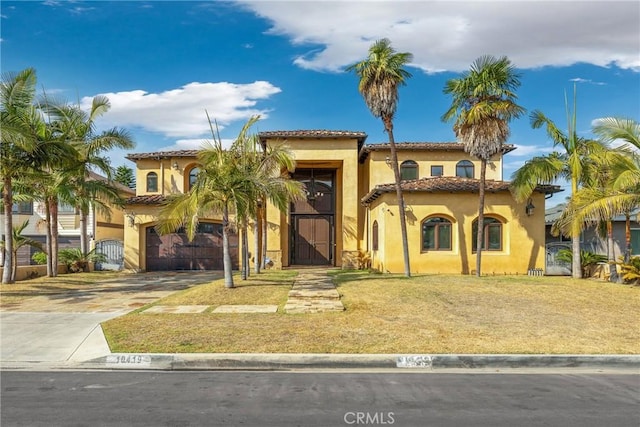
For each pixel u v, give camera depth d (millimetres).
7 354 8828
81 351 8922
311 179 27891
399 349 8703
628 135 17516
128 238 25016
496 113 18875
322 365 8211
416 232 21359
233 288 15562
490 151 19188
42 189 21188
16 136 15719
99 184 22844
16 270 20281
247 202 16203
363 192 28453
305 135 25141
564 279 19078
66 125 21219
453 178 23422
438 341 9273
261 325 10523
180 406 6168
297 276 19953
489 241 21578
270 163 18312
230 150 16516
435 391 6840
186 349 8672
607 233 22953
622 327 10797
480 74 18734
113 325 10609
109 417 5773
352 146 25516
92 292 16859
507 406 6203
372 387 7023
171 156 27875
